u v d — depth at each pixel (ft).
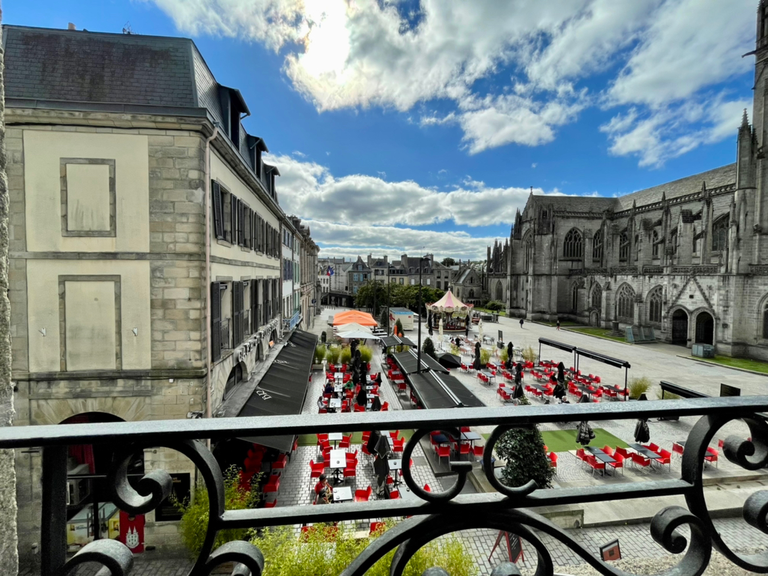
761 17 113.80
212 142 34.94
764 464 5.18
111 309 31.91
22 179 30.94
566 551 31.71
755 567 5.32
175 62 36.06
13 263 30.99
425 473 43.39
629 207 204.03
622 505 36.52
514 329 170.30
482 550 31.22
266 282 63.31
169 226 32.19
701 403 5.17
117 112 30.83
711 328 123.03
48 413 31.42
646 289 143.95
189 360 32.48
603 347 126.82
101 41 35.50
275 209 69.51
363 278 396.78
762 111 111.96
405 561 4.75
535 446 34.81
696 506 5.27
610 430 56.80
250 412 38.86
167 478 4.37
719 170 156.15
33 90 32.35
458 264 487.61
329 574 19.47
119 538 30.40
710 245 141.18
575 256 208.44
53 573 4.19
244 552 4.40
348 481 42.04
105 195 31.58
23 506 30.60
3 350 5.77
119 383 31.96
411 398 70.33
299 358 68.54
